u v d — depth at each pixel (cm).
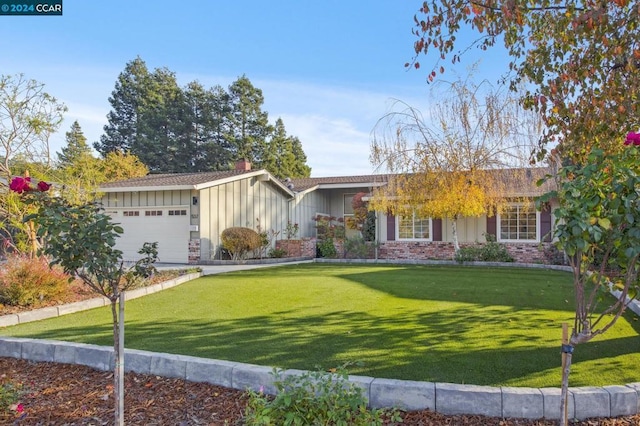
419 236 1767
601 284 252
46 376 420
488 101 1342
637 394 321
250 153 4053
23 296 689
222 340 502
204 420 323
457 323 584
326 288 910
